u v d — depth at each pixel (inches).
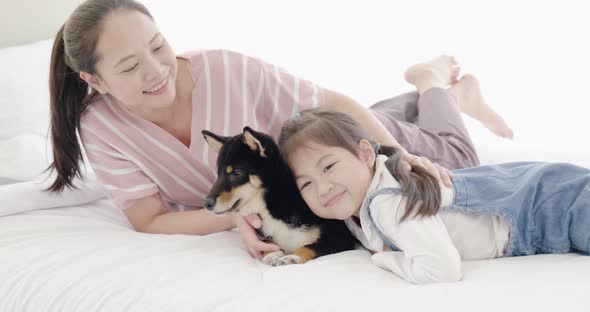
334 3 138.0
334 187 59.4
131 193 75.2
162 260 61.7
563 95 121.6
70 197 82.0
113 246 67.1
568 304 45.3
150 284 56.7
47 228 73.3
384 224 57.5
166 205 82.2
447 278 53.0
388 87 135.9
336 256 61.9
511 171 65.3
